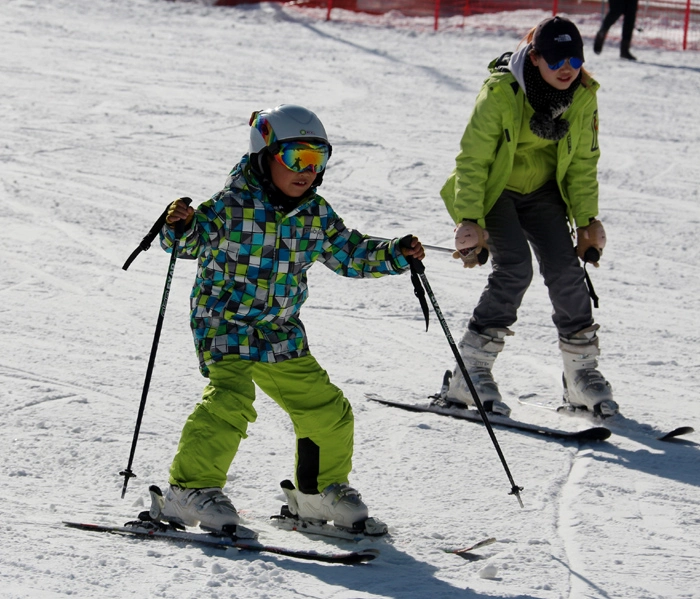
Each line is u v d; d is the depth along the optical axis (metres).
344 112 26.12
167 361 11.27
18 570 6.25
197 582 6.25
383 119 25.53
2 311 12.69
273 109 7.02
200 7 42.50
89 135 22.70
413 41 37.22
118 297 13.49
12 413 9.55
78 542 6.89
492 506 8.01
